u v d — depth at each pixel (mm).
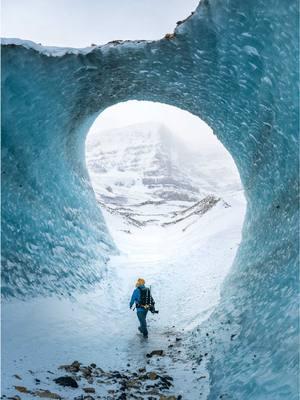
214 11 6672
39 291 7984
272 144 7508
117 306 10086
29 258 8273
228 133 10156
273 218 7703
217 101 9273
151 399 4730
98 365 6125
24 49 7246
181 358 6523
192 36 7547
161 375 5719
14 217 8133
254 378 4527
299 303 4887
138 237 25188
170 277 13125
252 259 8180
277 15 5484
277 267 6430
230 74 7770
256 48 6480
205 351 6484
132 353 6965
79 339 7043
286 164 6957
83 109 11320
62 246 10320
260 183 8711
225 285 9305
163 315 9688
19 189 8547
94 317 8594
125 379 5473
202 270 13273
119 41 8469
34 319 6992
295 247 5973
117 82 10125
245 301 7066
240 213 21828
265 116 7461
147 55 8609
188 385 5387
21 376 4680
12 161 8211
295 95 5902
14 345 5805
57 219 10648
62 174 12117
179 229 27703
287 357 4340
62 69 8383
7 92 7414
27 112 8352
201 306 9523
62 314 7797
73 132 12508
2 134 7652
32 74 7773
